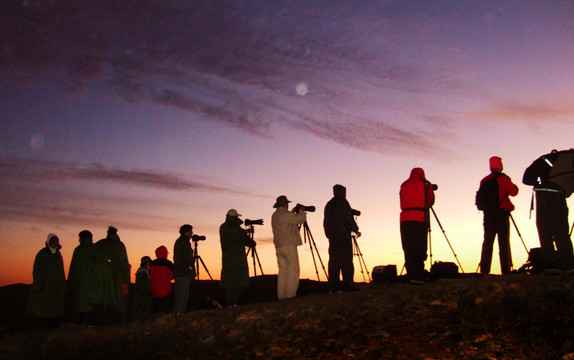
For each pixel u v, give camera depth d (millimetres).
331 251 11336
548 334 6371
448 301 7988
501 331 6676
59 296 11961
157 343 8664
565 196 9023
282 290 11367
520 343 6285
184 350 8156
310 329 7914
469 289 8453
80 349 8969
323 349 7105
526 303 7387
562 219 8977
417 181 10766
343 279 11164
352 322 7902
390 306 8320
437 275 11094
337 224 11258
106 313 11898
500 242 10680
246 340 8047
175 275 11805
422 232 10516
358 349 6898
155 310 12891
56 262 12031
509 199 10750
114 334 9656
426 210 10633
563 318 6695
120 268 11930
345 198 11602
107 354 8453
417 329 7188
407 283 10531
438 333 6934
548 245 9062
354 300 9148
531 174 9312
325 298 9867
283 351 7281
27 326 11953
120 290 11906
